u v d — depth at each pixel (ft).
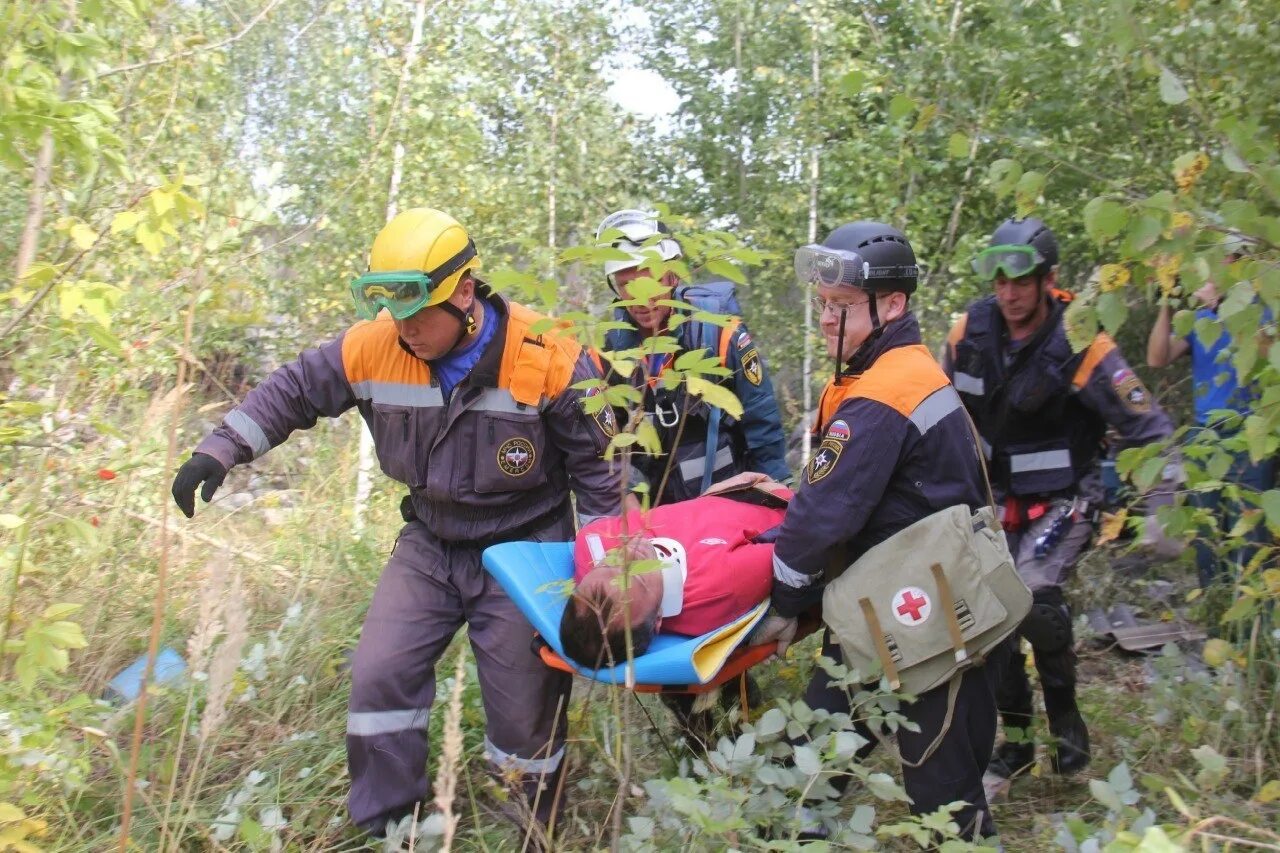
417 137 24.95
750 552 10.05
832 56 28.48
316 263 25.77
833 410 10.28
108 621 14.26
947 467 9.61
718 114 32.60
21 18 10.61
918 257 25.91
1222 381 11.06
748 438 14.01
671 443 13.51
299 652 13.82
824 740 9.18
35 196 13.53
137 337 14.99
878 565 9.50
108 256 14.85
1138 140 21.40
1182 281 8.81
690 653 9.39
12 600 10.11
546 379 10.59
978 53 24.25
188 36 17.22
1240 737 12.10
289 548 17.63
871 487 9.35
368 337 10.74
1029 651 14.49
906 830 8.19
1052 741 12.54
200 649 9.48
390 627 10.80
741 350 13.60
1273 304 8.32
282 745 11.68
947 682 9.48
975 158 25.18
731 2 30.83
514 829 11.23
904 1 26.89
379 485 21.79
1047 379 12.39
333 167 26.66
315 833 11.05
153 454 15.79
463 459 10.71
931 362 9.84
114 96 16.98
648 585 9.43
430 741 12.39
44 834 10.05
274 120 30.50
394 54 25.08
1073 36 18.95
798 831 8.96
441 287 9.91
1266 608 12.67
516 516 11.05
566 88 31.01
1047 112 22.91
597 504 11.06
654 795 8.75
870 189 26.76
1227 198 11.19
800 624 10.78
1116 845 6.59
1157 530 12.22
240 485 24.81
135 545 16.12
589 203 31.24
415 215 10.09
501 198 26.81
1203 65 13.87
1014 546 13.00
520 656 10.81
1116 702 14.58
